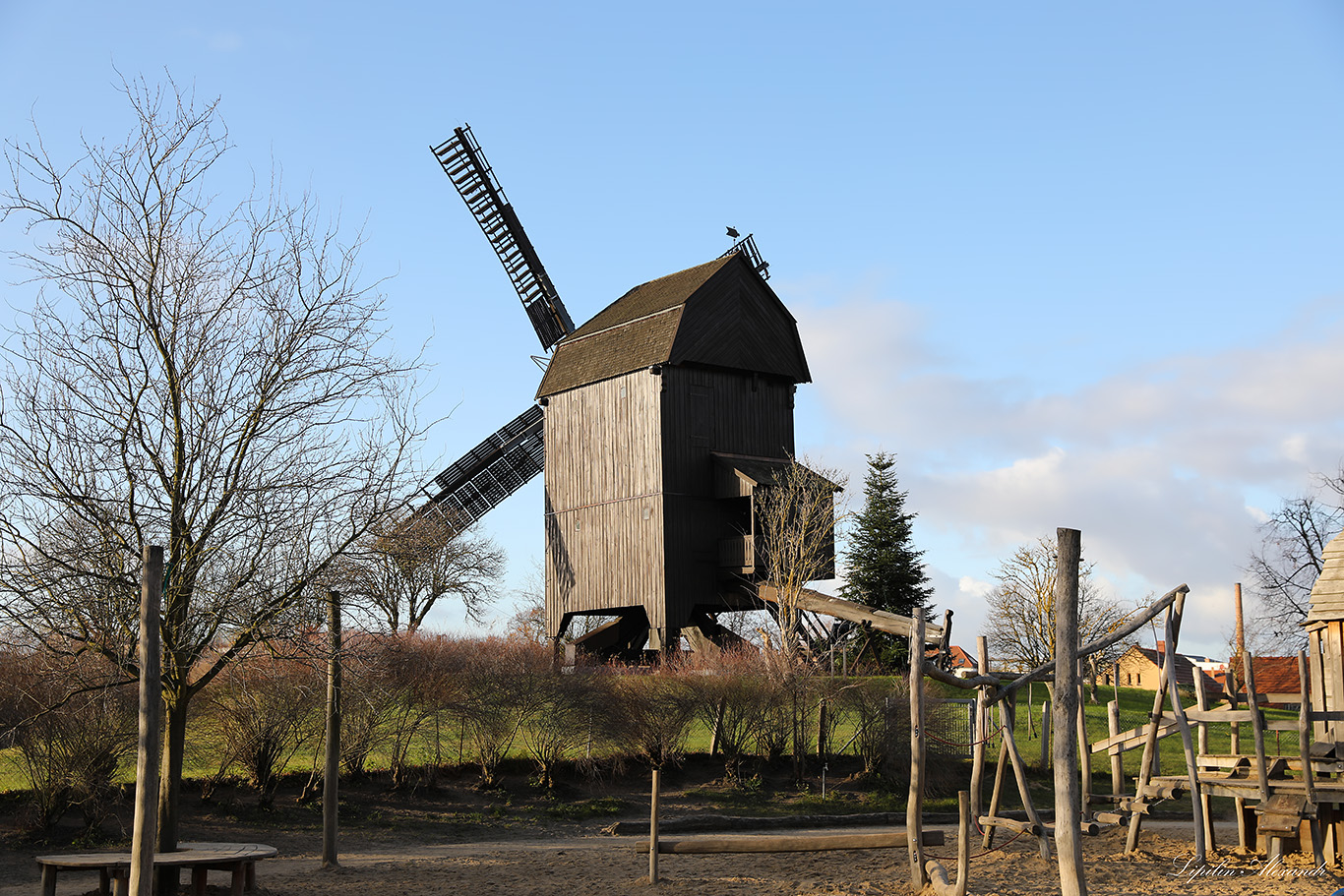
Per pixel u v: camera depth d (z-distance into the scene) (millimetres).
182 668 14805
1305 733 15719
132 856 12109
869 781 28641
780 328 44375
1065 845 11867
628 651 43156
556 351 46750
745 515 42125
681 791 27703
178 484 14484
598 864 18766
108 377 14469
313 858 19703
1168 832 21719
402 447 16219
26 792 21531
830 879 16297
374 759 26938
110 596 13938
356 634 17312
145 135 15031
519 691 26750
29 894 15688
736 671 29844
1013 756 17781
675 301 41812
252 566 14930
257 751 23188
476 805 25312
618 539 41781
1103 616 53656
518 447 53562
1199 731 19359
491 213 54125
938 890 14180
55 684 17719
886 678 30672
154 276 14766
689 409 41500
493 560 49156
